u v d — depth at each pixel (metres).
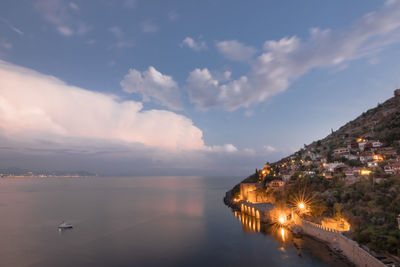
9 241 87.62
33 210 156.38
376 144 141.38
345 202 85.44
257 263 63.41
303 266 59.31
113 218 128.38
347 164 130.25
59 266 64.50
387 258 47.78
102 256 71.56
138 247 79.38
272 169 193.88
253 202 139.12
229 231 96.56
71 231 101.62
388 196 75.25
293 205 100.12
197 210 151.50
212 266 63.06
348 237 62.38
